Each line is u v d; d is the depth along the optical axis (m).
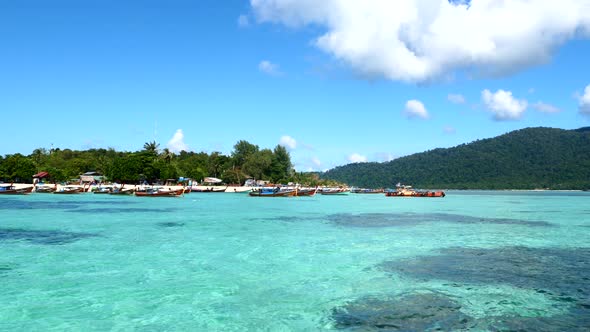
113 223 39.25
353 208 67.50
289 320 13.40
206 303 15.03
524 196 153.62
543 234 33.53
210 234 32.34
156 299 15.42
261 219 45.16
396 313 13.98
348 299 15.54
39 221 40.28
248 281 18.00
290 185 162.12
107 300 15.23
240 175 159.38
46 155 155.75
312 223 41.41
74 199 82.06
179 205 68.38
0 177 115.25
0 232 32.31
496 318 13.50
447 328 12.66
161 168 129.62
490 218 49.19
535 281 18.06
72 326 12.79
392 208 68.88
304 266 20.91
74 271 19.42
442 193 129.75
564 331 12.48
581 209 68.88
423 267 20.78
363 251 25.14
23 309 14.19
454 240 29.86
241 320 13.42
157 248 25.69
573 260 22.56
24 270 19.52
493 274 19.27
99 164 150.62
